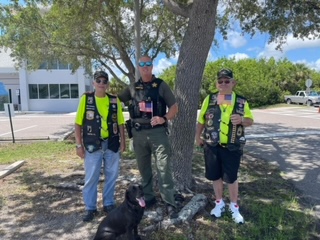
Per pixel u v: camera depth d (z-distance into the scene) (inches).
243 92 1291.8
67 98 1095.6
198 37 164.1
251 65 1450.5
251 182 207.3
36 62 463.5
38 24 399.2
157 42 468.4
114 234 118.4
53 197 179.3
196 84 168.1
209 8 161.9
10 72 1054.4
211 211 147.8
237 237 130.4
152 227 133.3
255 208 158.1
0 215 156.0
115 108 145.3
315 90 1497.3
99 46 450.6
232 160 140.2
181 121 168.7
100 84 138.8
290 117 763.4
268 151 323.0
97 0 318.0
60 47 429.4
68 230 139.1
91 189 145.8
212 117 141.9
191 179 179.9
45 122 720.3
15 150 352.8
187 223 137.7
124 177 206.5
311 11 278.7
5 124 689.6
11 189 195.6
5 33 415.2
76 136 143.3
